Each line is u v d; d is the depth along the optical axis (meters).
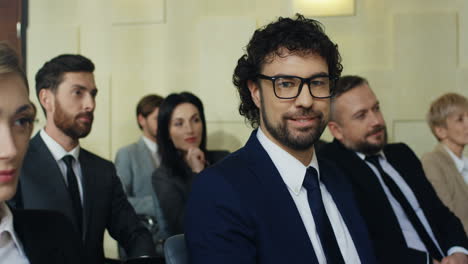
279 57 1.16
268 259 1.08
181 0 3.06
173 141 2.38
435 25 2.89
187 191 2.29
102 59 3.14
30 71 3.16
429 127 2.82
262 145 1.24
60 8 3.17
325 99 1.18
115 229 1.85
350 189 1.38
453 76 2.88
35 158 1.64
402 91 2.91
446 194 2.25
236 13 3.01
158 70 3.09
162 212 2.29
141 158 2.81
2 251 0.87
